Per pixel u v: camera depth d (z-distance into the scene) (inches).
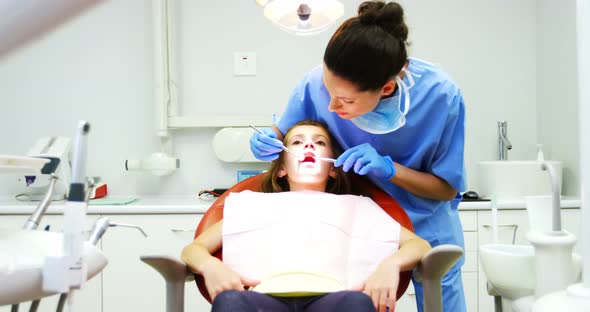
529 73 112.9
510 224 91.7
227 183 110.0
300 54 109.8
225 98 109.6
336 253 51.8
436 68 57.7
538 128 113.0
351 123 58.3
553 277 43.3
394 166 55.3
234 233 52.5
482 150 112.0
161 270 42.8
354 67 43.7
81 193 29.5
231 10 109.3
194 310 89.6
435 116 57.0
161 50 103.9
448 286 58.8
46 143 100.1
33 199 102.5
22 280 28.1
